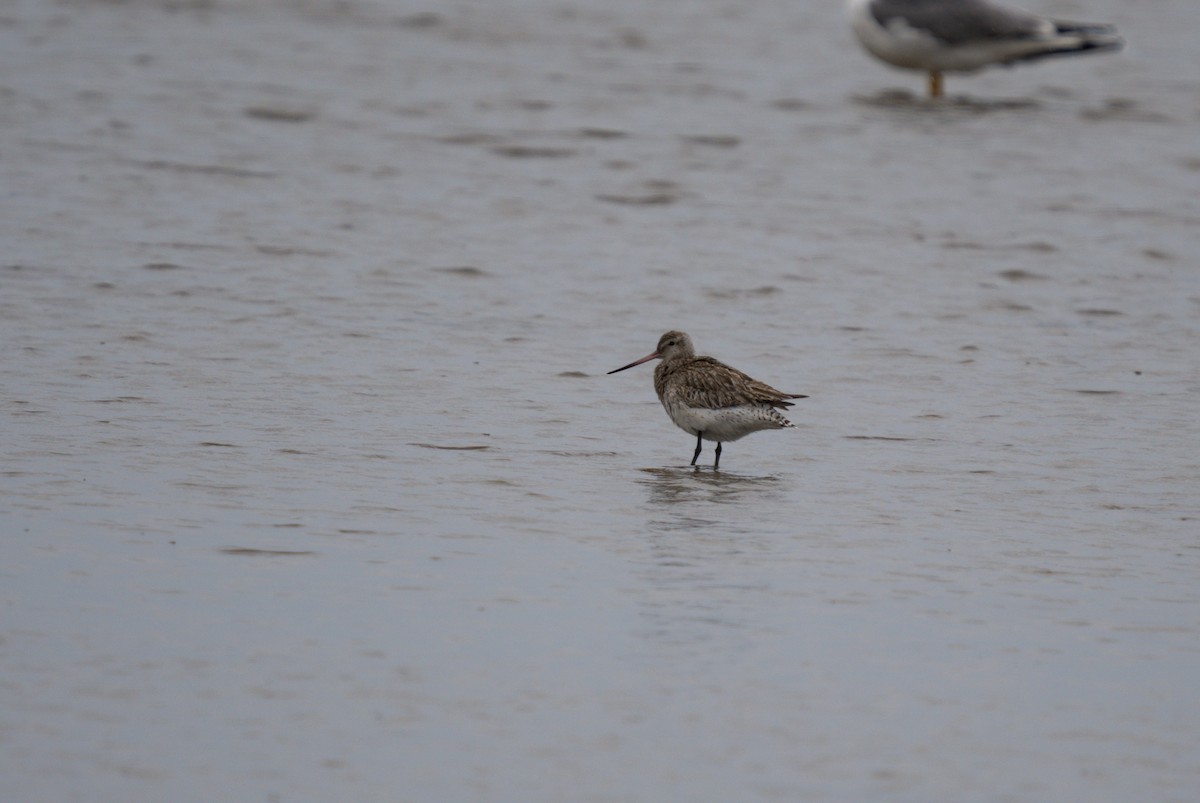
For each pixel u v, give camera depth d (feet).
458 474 46.50
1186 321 69.87
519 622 35.22
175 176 88.99
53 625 33.81
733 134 106.32
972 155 102.37
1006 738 30.55
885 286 74.28
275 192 87.10
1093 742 30.48
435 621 35.06
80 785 27.48
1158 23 152.15
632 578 38.24
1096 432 53.57
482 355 61.11
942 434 53.01
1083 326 68.64
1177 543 42.34
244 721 30.01
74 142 95.14
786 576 38.78
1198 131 110.63
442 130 104.06
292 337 61.87
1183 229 86.48
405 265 74.28
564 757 29.19
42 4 141.08
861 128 109.29
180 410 51.65
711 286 73.26
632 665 33.14
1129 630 35.99
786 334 65.87
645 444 51.26
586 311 68.39
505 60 127.13
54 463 45.24
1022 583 38.91
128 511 41.47
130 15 138.62
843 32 146.00
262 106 107.96
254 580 37.04
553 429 52.31
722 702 31.63
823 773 28.96
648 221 85.30
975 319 69.26
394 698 31.24
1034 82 127.75
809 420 54.44
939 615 36.58
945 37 118.52
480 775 28.48
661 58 130.72
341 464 46.88
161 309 64.59
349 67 122.01
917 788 28.58
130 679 31.48
